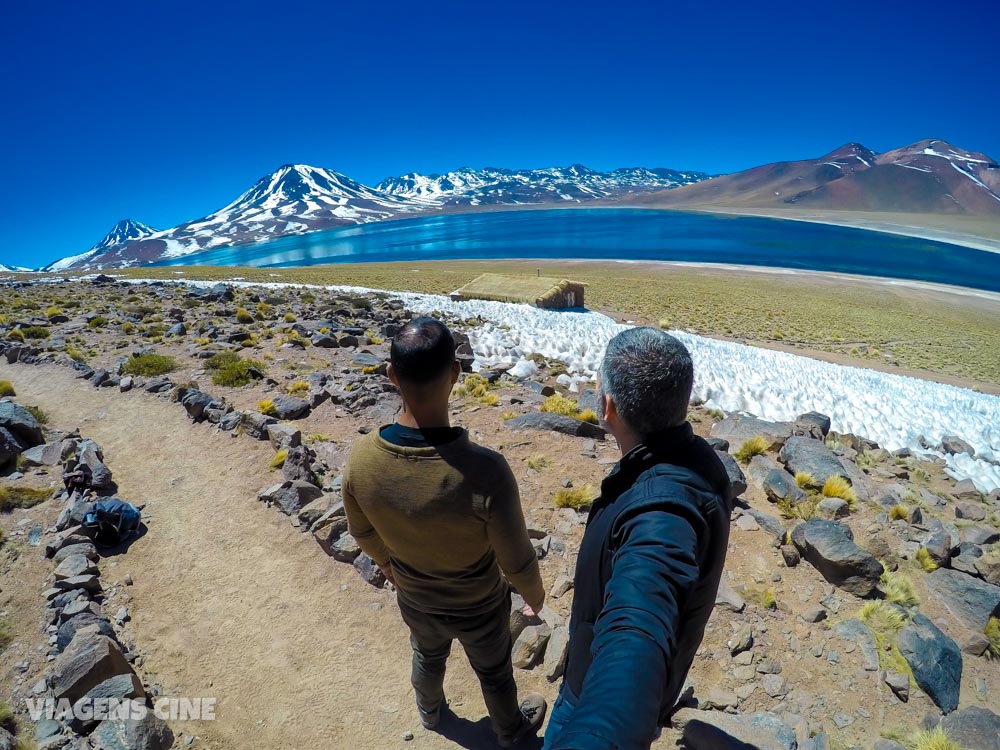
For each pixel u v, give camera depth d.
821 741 3.59
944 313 81.75
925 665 4.18
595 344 19.02
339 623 4.67
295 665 4.27
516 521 2.48
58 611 4.46
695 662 4.27
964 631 4.81
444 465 2.33
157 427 8.27
